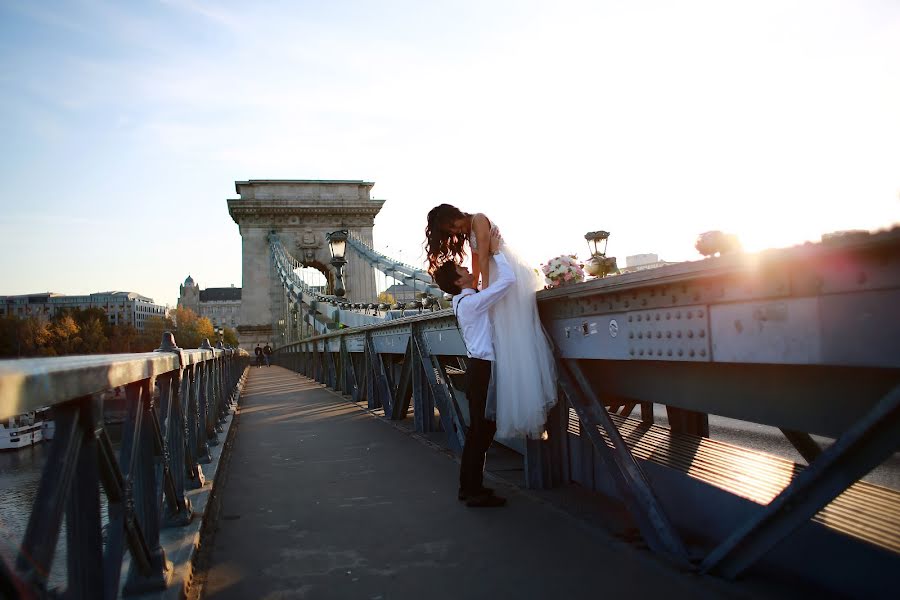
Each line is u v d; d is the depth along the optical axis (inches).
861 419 62.8
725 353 77.7
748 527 81.2
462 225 141.8
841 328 62.0
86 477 54.7
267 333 1966.0
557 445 149.6
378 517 131.3
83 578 54.2
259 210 2003.0
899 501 85.0
